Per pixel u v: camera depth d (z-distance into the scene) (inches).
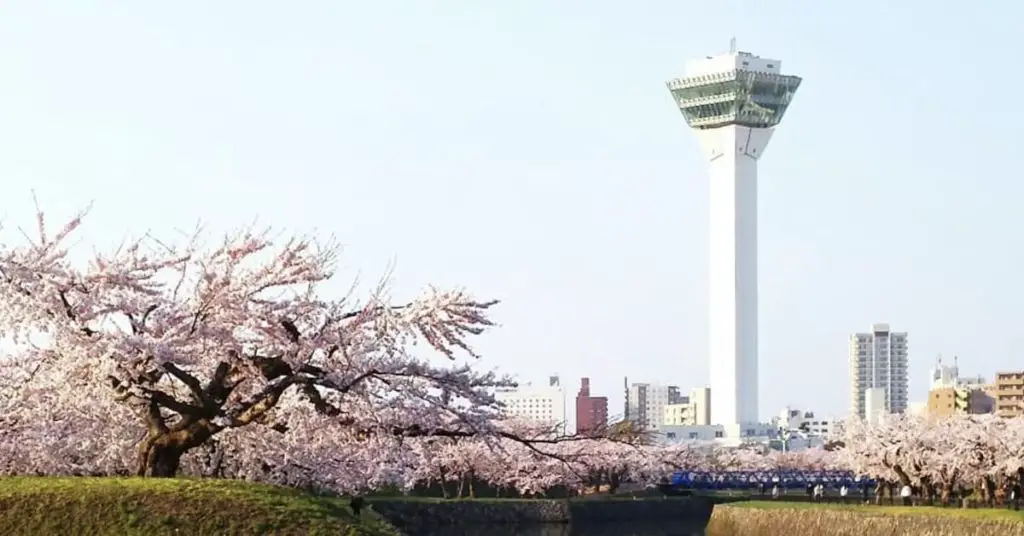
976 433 4781.0
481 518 4394.7
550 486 4867.1
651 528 4950.8
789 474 6668.3
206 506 1491.1
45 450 1660.9
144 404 1653.5
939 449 4842.5
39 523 1441.9
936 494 5187.0
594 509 4958.2
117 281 1636.3
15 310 1583.4
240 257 1642.5
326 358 1659.7
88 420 1659.7
